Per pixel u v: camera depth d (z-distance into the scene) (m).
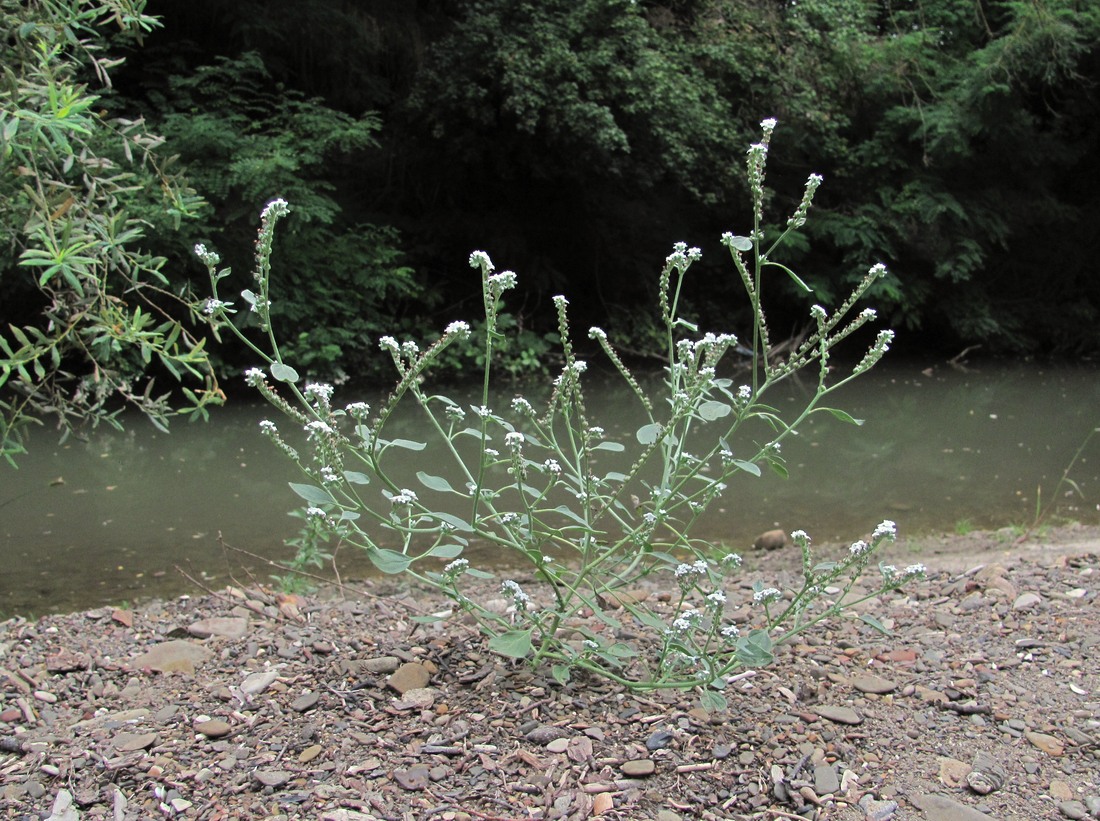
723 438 2.37
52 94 2.32
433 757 2.04
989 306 16.41
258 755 2.05
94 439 8.80
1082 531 5.47
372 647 2.63
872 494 6.88
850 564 2.15
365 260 12.31
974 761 2.09
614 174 13.38
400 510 2.39
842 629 2.88
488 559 4.92
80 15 2.95
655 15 15.12
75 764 2.02
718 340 2.37
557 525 5.37
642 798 1.91
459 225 14.44
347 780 1.95
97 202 3.17
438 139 13.64
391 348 2.15
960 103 15.59
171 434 9.06
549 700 2.28
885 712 2.30
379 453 2.24
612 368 14.07
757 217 2.30
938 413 11.25
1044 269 17.56
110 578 4.76
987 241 16.61
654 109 13.00
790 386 13.40
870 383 13.69
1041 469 7.93
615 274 15.42
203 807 1.87
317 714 2.23
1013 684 2.48
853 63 15.79
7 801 1.89
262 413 10.19
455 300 14.16
